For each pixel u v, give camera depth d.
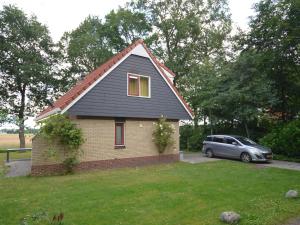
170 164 17.28
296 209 7.52
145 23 35.06
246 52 24.11
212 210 7.38
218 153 20.47
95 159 14.77
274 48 22.22
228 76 24.27
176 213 7.12
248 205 7.84
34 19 33.53
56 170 13.52
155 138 17.84
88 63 38.47
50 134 13.08
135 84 17.00
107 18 36.94
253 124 25.25
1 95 32.06
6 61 31.03
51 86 34.75
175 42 34.50
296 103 24.22
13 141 34.16
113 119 15.78
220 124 27.25
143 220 6.60
